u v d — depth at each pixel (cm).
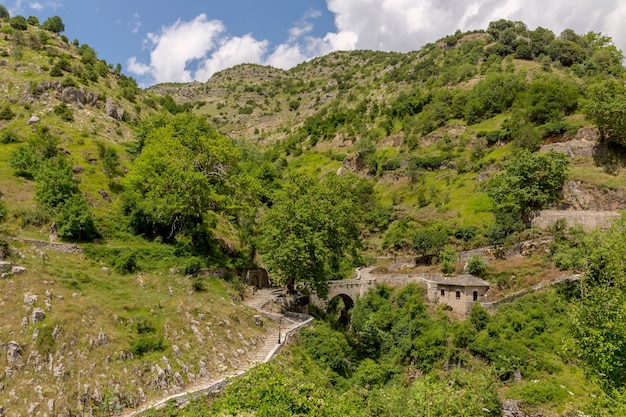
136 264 4050
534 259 5062
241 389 1727
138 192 5100
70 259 3681
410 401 1888
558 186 5778
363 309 5225
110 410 2397
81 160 5962
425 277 5416
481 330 4322
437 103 9856
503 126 8088
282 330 3881
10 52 8462
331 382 3512
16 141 6028
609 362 1977
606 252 3328
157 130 6475
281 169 10875
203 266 4388
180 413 2398
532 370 3716
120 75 10856
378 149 10112
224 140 6081
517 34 12794
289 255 4366
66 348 2562
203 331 3272
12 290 2767
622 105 6006
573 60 11475
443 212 6862
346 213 5206
